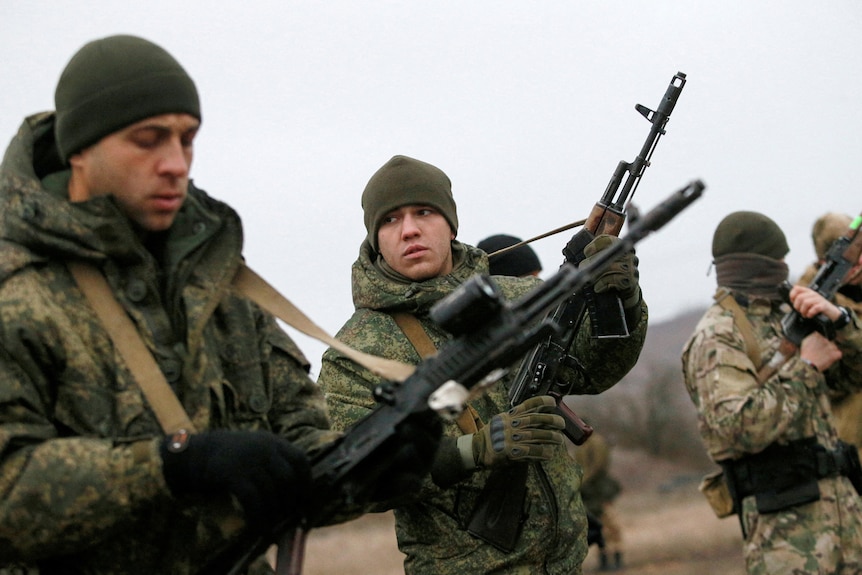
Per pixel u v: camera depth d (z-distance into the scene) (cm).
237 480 347
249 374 399
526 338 373
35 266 363
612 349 604
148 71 363
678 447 4050
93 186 370
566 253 611
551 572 579
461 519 574
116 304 369
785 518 739
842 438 881
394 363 393
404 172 595
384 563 2330
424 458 377
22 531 345
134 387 367
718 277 782
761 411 723
